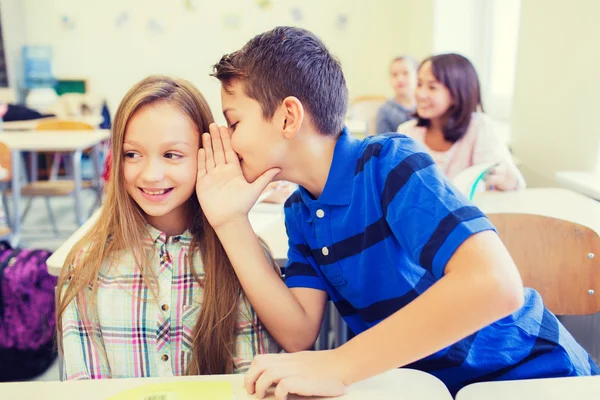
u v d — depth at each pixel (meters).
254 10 5.54
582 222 1.54
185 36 5.56
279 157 0.83
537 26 2.38
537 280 1.28
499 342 0.89
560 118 2.25
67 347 0.92
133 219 0.94
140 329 0.93
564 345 0.91
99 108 5.20
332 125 0.84
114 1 5.46
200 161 0.91
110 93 5.64
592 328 1.48
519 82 2.55
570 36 2.16
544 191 1.92
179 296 0.95
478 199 1.81
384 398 0.66
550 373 0.89
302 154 0.83
